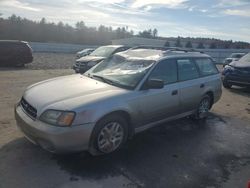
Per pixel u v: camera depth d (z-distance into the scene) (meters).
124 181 3.31
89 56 12.28
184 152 4.27
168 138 4.81
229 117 6.50
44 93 3.85
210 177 3.59
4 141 4.16
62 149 3.39
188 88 5.19
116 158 3.88
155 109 4.50
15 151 3.85
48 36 68.81
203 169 3.78
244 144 4.82
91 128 3.51
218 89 6.26
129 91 4.09
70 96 3.72
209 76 5.98
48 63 20.95
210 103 6.23
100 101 3.65
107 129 3.81
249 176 3.70
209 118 6.28
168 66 4.87
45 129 3.35
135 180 3.35
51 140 3.33
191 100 5.37
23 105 3.89
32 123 3.50
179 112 5.17
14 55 16.72
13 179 3.18
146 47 5.88
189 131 5.26
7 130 4.62
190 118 6.03
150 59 4.75
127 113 4.00
